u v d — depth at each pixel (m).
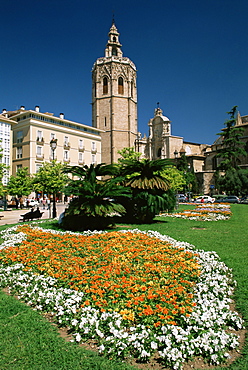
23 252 8.65
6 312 5.04
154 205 15.43
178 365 3.62
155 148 88.50
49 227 14.30
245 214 23.77
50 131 56.16
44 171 39.19
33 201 43.00
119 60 76.81
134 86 80.38
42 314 5.05
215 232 13.08
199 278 6.44
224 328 4.46
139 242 10.07
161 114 88.62
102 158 75.88
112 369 3.58
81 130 63.31
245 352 3.94
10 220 21.27
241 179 53.72
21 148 54.25
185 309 4.74
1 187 24.80
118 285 5.66
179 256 8.17
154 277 6.38
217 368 3.68
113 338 4.06
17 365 3.67
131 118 77.75
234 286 6.15
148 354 3.72
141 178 15.68
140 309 4.74
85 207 12.79
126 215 16.41
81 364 3.68
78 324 4.46
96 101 77.38
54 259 7.88
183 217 20.25
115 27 83.06
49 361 3.75
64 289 5.70
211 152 77.56
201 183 71.12
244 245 10.04
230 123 59.25
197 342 3.95
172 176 40.19
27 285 6.09
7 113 62.03
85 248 9.21
